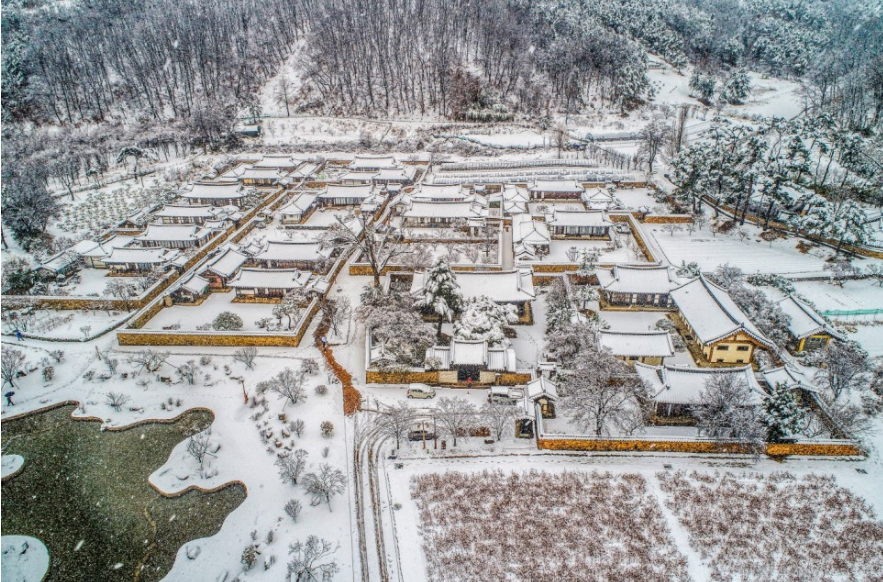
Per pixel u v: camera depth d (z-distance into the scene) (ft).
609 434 186.91
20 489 175.22
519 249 299.38
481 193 397.39
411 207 349.41
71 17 654.53
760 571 142.82
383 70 536.83
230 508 166.71
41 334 244.42
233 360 226.58
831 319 243.81
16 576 147.95
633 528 154.71
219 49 595.88
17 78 546.67
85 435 195.62
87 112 537.24
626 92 518.78
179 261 291.79
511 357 211.82
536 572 143.13
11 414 203.72
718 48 641.40
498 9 624.59
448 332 243.40
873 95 436.35
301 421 189.37
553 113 522.88
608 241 325.42
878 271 266.98
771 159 314.55
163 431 195.93
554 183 385.09
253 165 428.56
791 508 160.15
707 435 183.21
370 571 145.38
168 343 236.84
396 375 212.23
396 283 281.13
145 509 167.12
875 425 188.75
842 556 146.51
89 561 152.25
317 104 548.31
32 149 455.63
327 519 160.45
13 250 318.04
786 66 613.11
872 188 329.31
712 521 156.56
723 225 332.39
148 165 450.30
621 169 424.46
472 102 526.57
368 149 480.23
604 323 237.45
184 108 545.85
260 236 330.95
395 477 174.19
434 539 153.17
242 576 144.97
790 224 315.37
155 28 610.24
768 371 202.39
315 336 241.55
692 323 229.04
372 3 624.59
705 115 512.63
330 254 298.56
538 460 179.73
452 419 181.16
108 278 291.99
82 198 387.75
